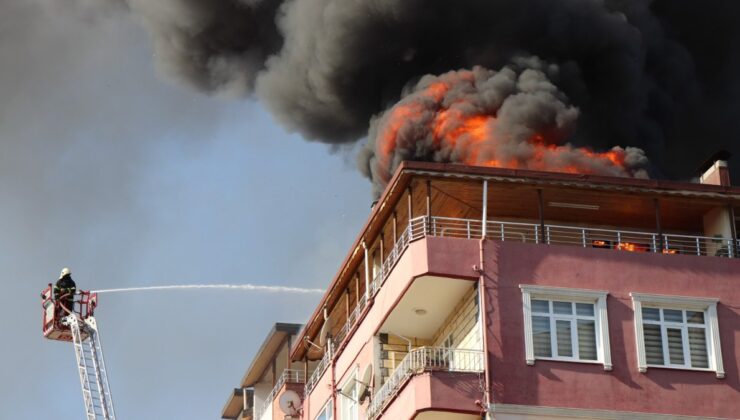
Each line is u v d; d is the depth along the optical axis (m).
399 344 35.44
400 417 31.72
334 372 39.72
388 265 35.00
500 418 30.34
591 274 32.06
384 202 34.72
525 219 35.22
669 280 32.28
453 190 33.75
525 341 31.16
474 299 32.09
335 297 41.09
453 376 30.81
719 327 32.00
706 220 35.03
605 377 31.08
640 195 33.78
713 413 31.08
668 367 31.41
